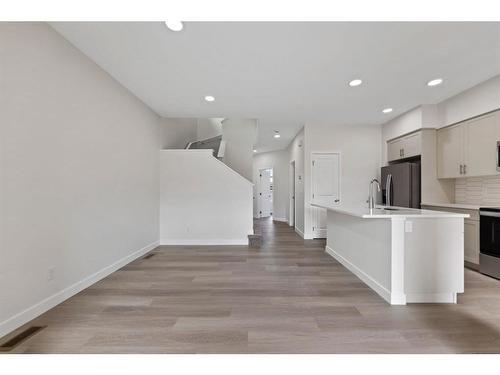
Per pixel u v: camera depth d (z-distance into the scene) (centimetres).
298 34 224
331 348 167
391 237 235
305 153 545
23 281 196
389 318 208
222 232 505
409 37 229
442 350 165
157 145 485
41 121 213
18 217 192
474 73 304
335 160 549
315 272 329
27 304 200
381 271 255
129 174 373
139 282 292
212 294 257
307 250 452
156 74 305
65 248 243
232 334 184
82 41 238
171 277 309
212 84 333
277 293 260
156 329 191
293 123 538
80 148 264
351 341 175
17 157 191
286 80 321
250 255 417
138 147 401
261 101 398
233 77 312
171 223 503
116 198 337
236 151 618
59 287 235
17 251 191
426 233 236
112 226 328
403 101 401
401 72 300
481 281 292
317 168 549
